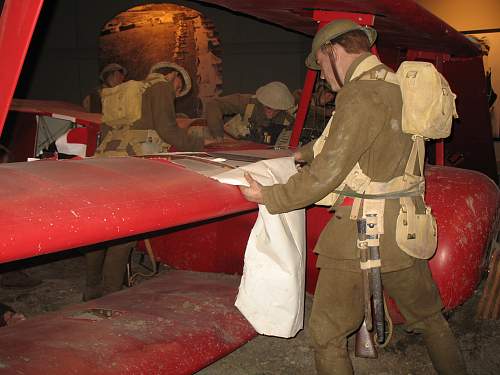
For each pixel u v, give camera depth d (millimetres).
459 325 2922
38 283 3404
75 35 9117
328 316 1827
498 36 7934
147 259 3863
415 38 2941
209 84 8828
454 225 2215
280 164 1939
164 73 3352
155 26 8797
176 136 2922
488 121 4145
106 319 2164
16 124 3951
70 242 1234
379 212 1720
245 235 2738
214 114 4270
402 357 2551
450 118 1720
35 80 9344
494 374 2441
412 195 1763
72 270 3721
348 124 1612
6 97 1343
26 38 1292
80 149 3422
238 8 2824
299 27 3270
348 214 1761
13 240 1129
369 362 2504
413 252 1744
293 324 1807
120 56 8977
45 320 2180
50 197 1323
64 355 1798
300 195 1652
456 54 3701
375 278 1709
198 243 2924
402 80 1719
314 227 2473
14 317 2434
